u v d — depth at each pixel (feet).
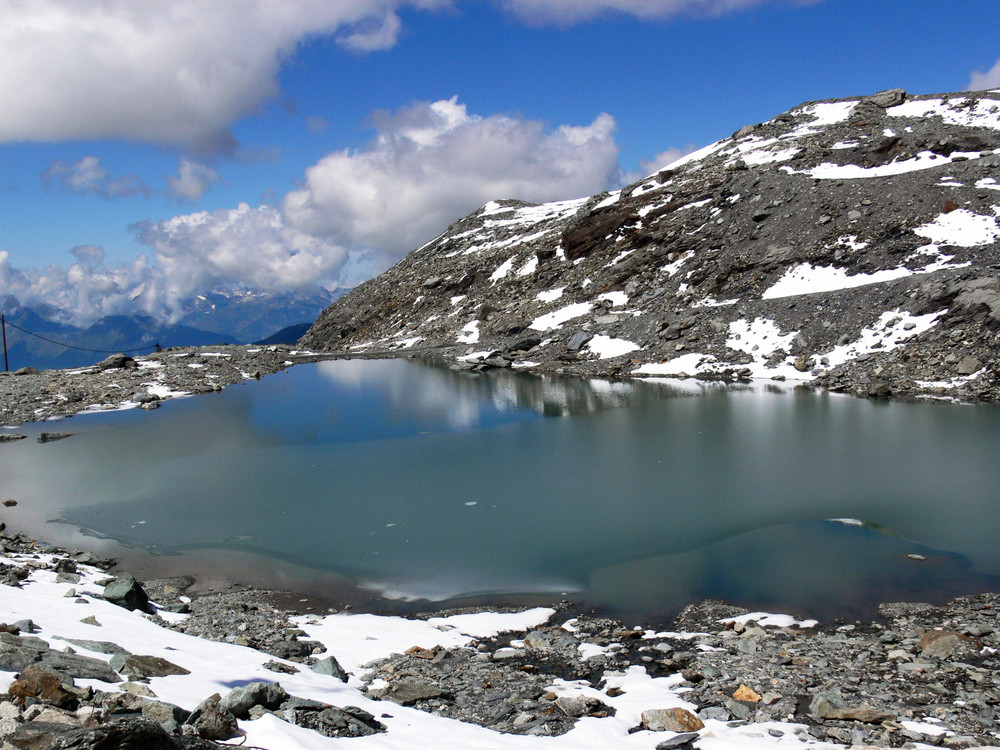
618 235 256.93
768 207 213.46
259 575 65.10
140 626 41.22
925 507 73.97
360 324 331.77
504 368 209.15
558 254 278.87
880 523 70.64
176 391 185.16
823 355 155.74
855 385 139.13
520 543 70.49
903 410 120.16
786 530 70.28
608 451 105.09
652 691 38.14
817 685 38.34
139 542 74.33
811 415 121.19
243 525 78.79
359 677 39.88
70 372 208.85
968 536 65.98
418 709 34.04
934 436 101.91
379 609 57.88
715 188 242.99
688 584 59.21
